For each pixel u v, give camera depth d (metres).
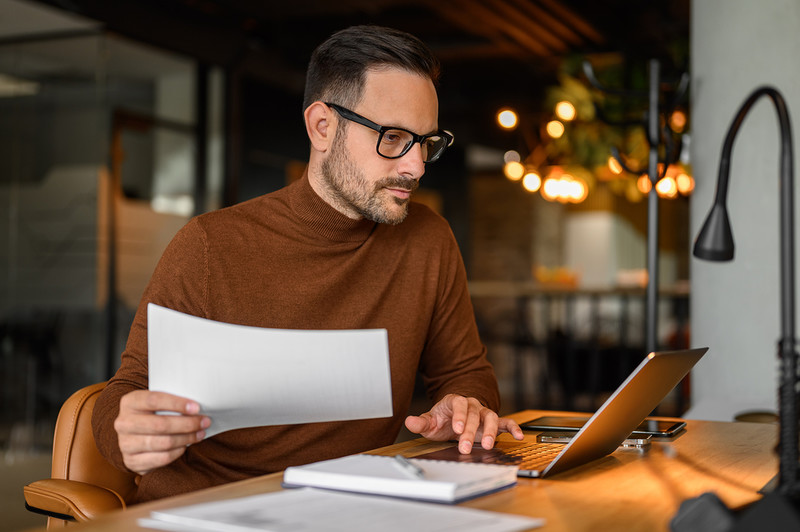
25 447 5.29
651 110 2.44
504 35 6.57
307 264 1.56
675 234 11.38
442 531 0.77
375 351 1.19
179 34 6.75
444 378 1.74
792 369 0.92
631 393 1.06
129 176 6.67
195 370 1.10
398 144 1.49
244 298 1.50
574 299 9.32
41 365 6.51
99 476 1.56
